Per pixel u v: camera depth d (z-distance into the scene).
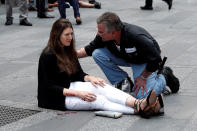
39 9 11.23
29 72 6.40
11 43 8.40
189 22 9.82
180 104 4.73
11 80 6.02
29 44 8.27
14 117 4.62
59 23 4.56
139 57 4.62
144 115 4.34
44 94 4.70
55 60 4.59
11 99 5.19
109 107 4.50
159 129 4.07
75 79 4.81
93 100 4.55
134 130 4.08
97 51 4.96
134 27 4.59
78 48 7.62
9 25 10.30
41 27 10.01
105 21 4.42
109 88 4.57
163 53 7.00
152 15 10.94
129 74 5.95
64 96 4.63
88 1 13.87
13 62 7.01
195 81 5.54
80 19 10.07
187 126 4.13
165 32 8.73
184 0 13.76
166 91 5.09
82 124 4.28
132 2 13.71
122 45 4.60
